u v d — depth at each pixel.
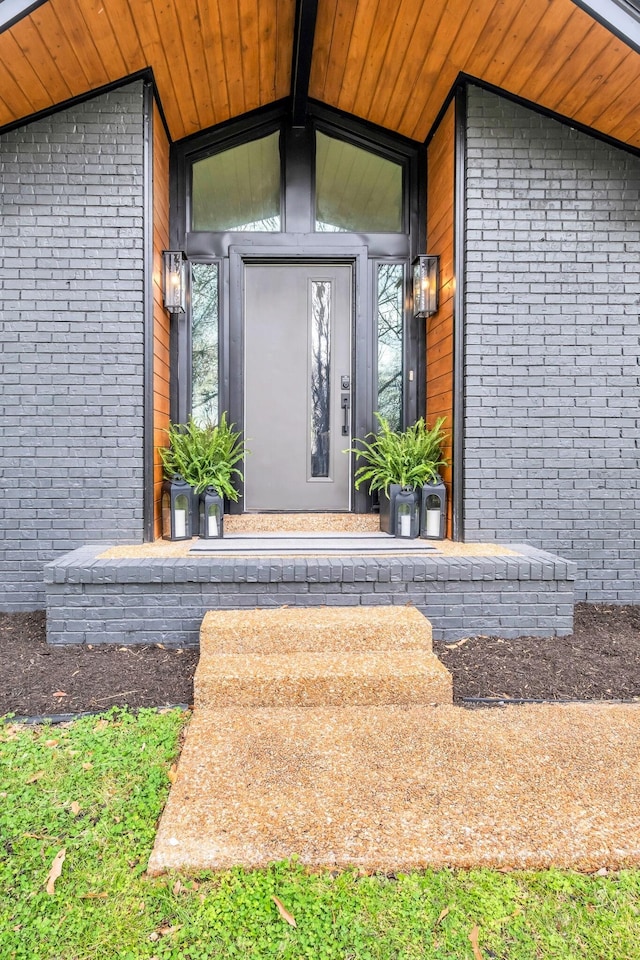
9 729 2.05
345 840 1.43
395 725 2.02
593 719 2.09
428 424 4.10
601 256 3.54
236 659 2.39
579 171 3.53
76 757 1.85
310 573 2.87
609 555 3.57
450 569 2.92
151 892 1.31
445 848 1.41
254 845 1.41
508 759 1.80
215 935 1.21
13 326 3.37
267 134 4.21
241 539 3.63
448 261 3.69
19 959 1.15
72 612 2.84
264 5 3.15
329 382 4.21
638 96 3.17
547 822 1.50
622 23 2.73
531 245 3.52
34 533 3.40
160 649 2.80
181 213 4.07
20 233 3.37
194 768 1.73
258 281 4.20
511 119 3.50
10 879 1.36
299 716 2.09
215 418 4.14
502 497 3.54
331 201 4.24
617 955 1.17
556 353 3.54
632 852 1.40
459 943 1.20
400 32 3.24
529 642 2.89
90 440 3.41
